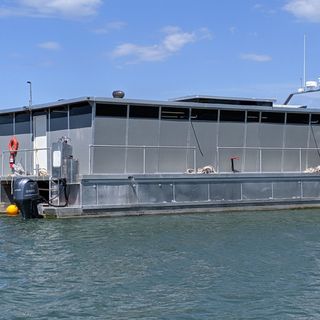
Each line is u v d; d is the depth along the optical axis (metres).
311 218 23.59
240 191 25.75
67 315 11.05
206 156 26.30
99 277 13.68
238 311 11.23
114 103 24.00
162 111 25.25
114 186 23.38
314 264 15.03
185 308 11.41
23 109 27.39
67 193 23.52
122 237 18.84
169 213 24.38
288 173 26.83
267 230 20.39
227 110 26.62
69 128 25.30
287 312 11.19
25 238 18.72
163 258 15.69
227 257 15.84
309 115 28.75
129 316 10.98
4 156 29.47
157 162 25.25
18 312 11.22
